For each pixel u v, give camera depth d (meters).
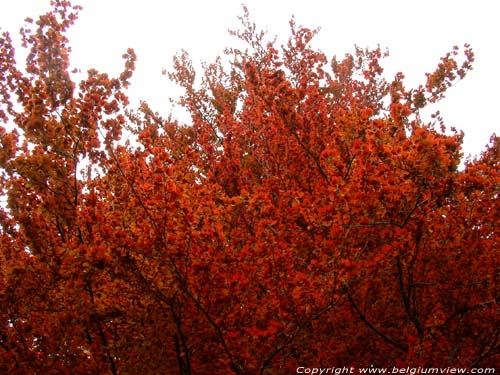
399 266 4.54
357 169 4.50
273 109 5.26
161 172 3.99
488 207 4.67
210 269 3.99
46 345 4.44
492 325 4.67
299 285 3.93
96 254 3.82
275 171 5.68
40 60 4.57
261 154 5.97
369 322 4.64
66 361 4.50
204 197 4.34
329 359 4.46
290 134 5.42
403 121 4.47
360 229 4.25
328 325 4.59
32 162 4.18
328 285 3.95
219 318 4.28
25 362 4.45
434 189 4.10
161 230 3.92
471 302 4.79
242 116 6.80
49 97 4.43
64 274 3.95
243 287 4.06
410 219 4.39
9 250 4.74
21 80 4.58
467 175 4.06
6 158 4.43
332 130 5.70
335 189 4.10
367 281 4.23
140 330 4.40
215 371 4.66
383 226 4.41
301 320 4.15
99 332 4.80
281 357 4.45
